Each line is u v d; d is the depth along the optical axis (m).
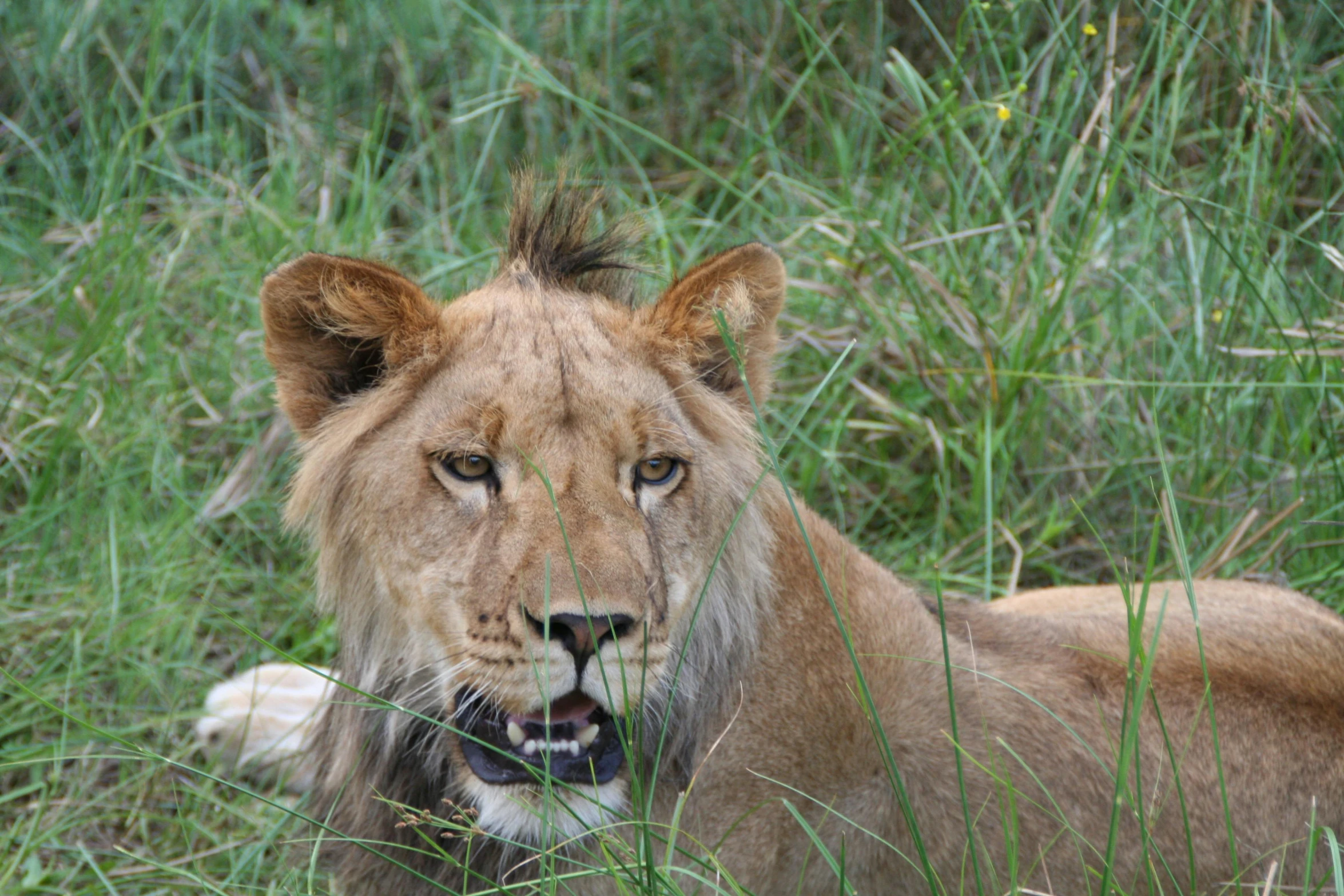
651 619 5.26
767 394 6.35
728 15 12.97
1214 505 9.26
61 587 8.45
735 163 12.26
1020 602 7.79
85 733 7.60
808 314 10.67
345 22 13.06
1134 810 5.70
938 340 9.99
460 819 5.93
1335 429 9.45
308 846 6.70
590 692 5.12
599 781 5.55
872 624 6.34
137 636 8.16
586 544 5.17
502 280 6.07
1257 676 6.61
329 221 11.50
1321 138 10.62
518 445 5.33
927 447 10.04
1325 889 6.44
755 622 5.95
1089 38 11.34
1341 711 6.65
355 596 5.86
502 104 11.18
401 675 5.80
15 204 11.74
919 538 9.55
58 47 12.27
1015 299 10.11
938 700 6.29
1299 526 8.56
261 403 10.05
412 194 12.09
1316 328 9.45
